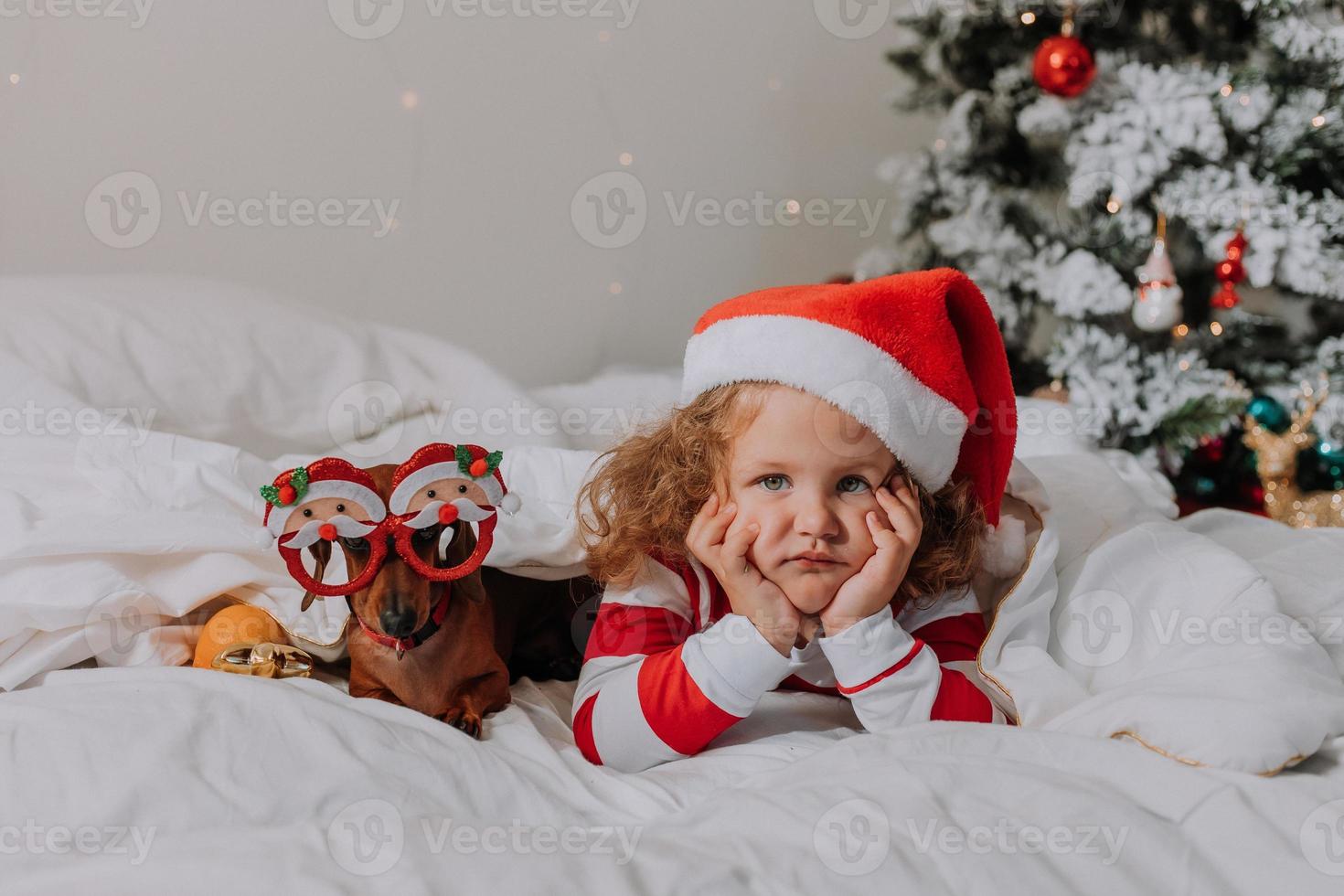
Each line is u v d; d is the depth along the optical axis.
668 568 0.98
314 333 1.49
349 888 0.59
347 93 2.04
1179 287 2.23
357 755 0.73
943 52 2.36
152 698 0.75
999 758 0.75
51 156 1.84
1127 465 1.51
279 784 0.70
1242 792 0.69
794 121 2.61
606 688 0.90
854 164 2.69
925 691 0.89
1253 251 2.14
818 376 0.86
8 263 1.84
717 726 0.87
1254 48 2.28
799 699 1.00
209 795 0.68
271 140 1.99
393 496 0.83
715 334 0.92
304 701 0.76
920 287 0.91
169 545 0.93
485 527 0.87
